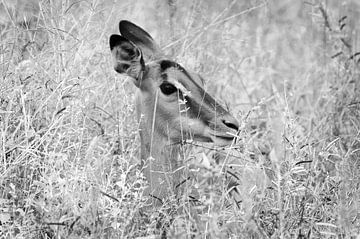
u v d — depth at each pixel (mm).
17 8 15008
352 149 13820
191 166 12680
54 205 10789
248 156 12672
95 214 10555
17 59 13719
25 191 11133
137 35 13367
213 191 10898
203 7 17516
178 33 16156
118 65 12562
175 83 12297
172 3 16406
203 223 11148
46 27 13656
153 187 12258
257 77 17625
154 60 12867
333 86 16062
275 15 20016
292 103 16344
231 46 17688
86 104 13203
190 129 12281
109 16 14602
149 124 12508
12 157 11938
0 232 10508
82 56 13914
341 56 16844
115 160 12766
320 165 12828
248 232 10711
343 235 10875
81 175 11336
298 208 11328
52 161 11406
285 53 19188
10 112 12016
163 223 10883
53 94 12789
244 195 11719
